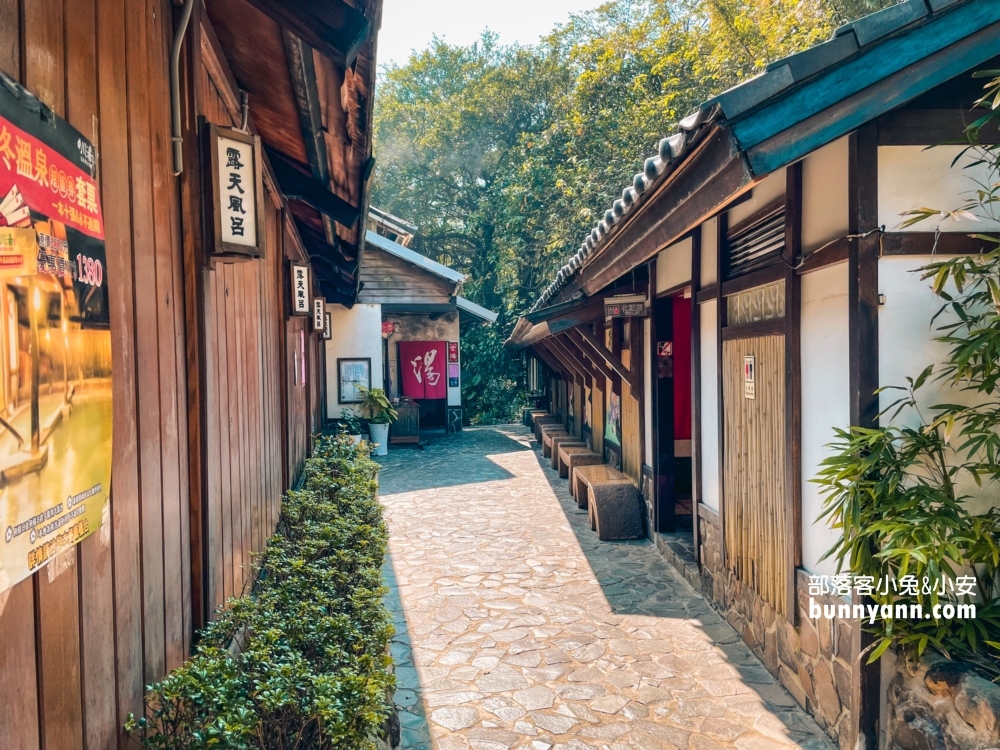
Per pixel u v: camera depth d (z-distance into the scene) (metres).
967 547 3.08
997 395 3.38
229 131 2.73
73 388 1.49
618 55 19.00
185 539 2.56
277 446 5.63
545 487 10.91
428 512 9.27
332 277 10.71
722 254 5.27
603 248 5.41
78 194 1.56
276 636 2.50
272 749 2.18
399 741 3.57
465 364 24.00
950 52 2.82
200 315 2.68
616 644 4.90
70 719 1.51
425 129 26.42
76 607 1.55
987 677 2.90
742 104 2.62
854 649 3.35
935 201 3.33
